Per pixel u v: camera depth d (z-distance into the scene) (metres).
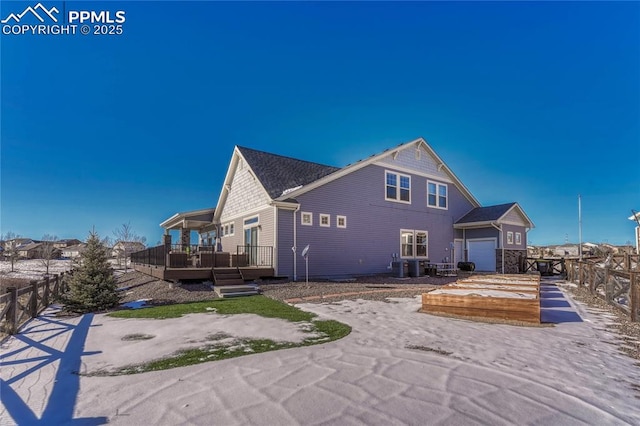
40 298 9.14
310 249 14.36
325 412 2.78
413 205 18.56
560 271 19.08
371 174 16.75
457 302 7.03
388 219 17.27
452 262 20.38
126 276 19.30
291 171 16.94
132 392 3.21
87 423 2.63
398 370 3.79
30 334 6.04
